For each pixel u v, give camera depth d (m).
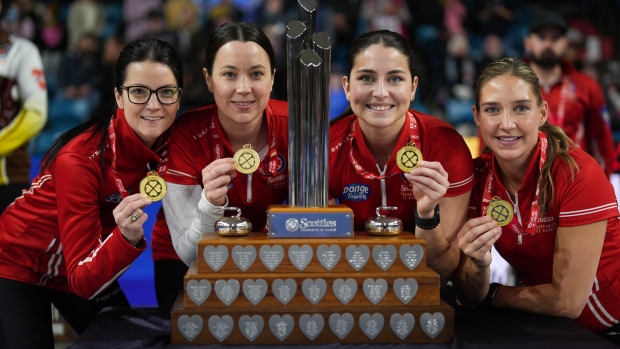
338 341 2.11
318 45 2.14
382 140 2.52
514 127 2.34
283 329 2.10
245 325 2.09
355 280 2.10
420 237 2.35
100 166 2.44
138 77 2.38
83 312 2.85
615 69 7.08
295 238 2.15
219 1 8.32
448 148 2.50
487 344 2.10
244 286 2.09
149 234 4.14
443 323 2.12
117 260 2.28
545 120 2.47
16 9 8.20
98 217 2.44
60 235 2.43
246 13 8.05
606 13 8.91
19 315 2.61
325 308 2.11
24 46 3.91
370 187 2.57
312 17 2.19
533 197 2.41
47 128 7.14
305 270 2.11
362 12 8.31
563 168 2.38
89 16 8.49
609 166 4.53
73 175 2.38
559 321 2.33
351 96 2.41
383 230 2.18
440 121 2.58
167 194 2.49
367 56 2.33
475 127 7.31
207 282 2.09
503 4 8.90
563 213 2.35
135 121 2.42
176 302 2.22
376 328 2.11
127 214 2.20
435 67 7.80
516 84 2.33
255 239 2.14
